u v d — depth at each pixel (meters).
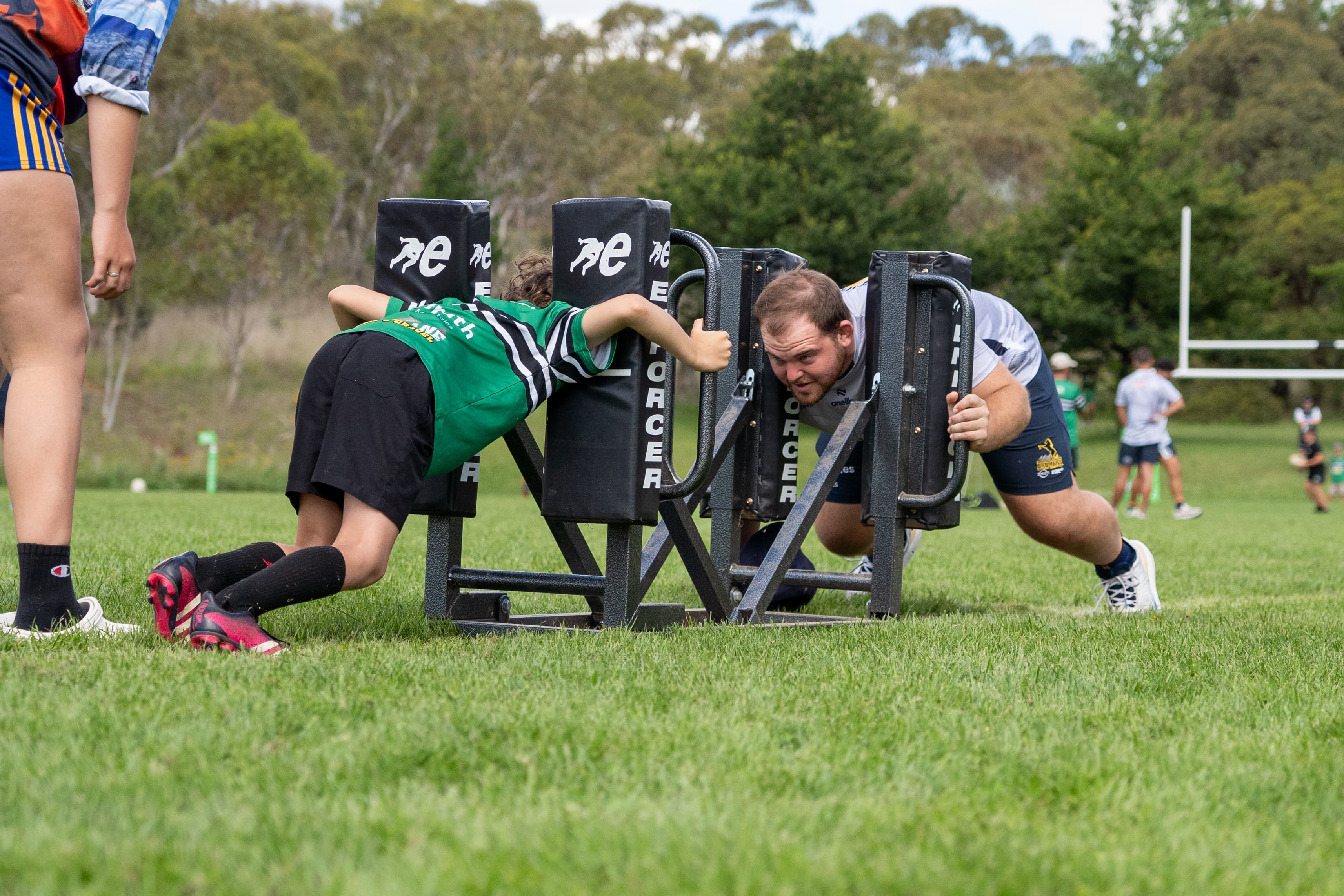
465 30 49.97
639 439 3.03
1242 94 54.28
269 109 37.94
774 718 2.02
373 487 2.62
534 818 1.44
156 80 38.78
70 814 1.43
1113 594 4.22
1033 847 1.41
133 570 4.41
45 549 2.74
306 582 2.54
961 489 3.60
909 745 1.87
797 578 3.97
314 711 1.95
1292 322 39.56
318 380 2.77
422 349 2.72
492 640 2.96
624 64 60.38
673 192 35.59
